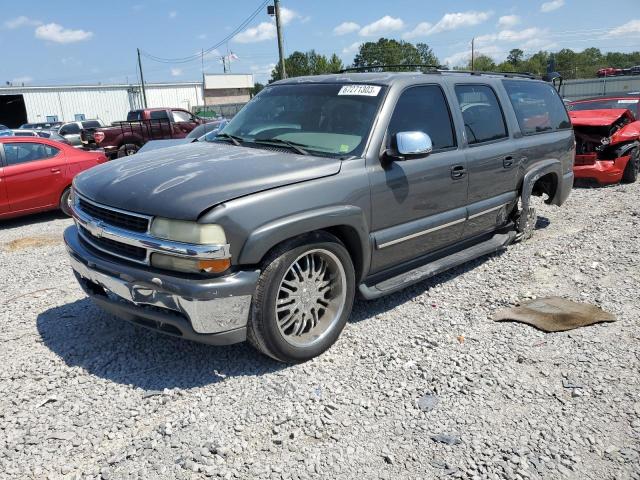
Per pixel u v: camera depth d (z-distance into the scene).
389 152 3.97
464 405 3.15
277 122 4.43
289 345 3.48
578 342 3.88
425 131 4.41
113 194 3.42
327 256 3.64
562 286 5.00
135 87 55.38
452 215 4.68
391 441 2.85
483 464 2.68
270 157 3.79
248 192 3.22
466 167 4.73
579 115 10.78
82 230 3.79
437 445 2.82
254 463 2.68
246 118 4.73
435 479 2.59
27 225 8.68
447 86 4.77
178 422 2.99
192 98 60.00
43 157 8.77
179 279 3.10
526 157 5.66
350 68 5.15
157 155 4.09
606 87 39.56
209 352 3.76
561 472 2.63
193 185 3.26
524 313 4.34
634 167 10.35
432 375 3.47
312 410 3.10
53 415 3.06
